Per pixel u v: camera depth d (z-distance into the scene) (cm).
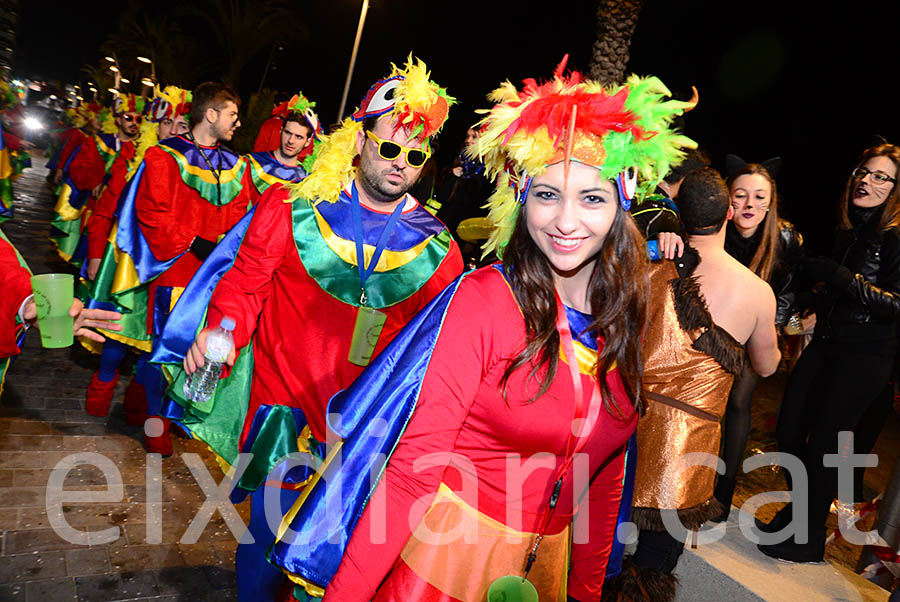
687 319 245
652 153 148
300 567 158
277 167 477
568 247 149
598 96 145
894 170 306
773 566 301
